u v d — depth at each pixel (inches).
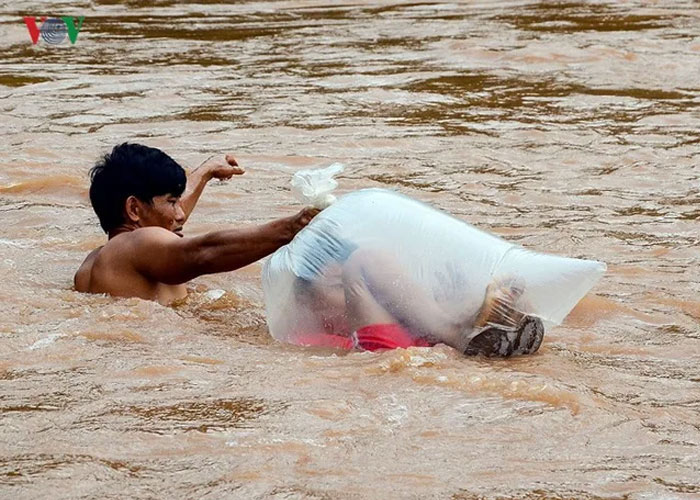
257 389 642.8
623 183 1247.5
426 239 723.4
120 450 559.8
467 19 2417.6
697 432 595.8
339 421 597.9
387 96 1691.7
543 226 1071.6
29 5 2620.6
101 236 1008.9
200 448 562.6
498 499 512.1
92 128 1477.6
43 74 1851.6
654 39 2143.2
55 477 528.7
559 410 616.1
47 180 1194.6
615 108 1631.4
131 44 2156.7
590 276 693.9
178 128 1483.8
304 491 516.7
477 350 709.3
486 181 1245.7
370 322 715.4
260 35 2268.7
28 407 616.7
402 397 631.2
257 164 1307.8
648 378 684.7
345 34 2266.2
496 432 587.2
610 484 530.9
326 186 753.6
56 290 836.0
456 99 1678.2
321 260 730.2
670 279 904.9
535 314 703.7
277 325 746.2
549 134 1467.8
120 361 691.4
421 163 1322.6
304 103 1640.0
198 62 1975.9
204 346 729.6
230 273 911.7
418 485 524.7
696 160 1347.2
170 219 849.5
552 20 2374.5
